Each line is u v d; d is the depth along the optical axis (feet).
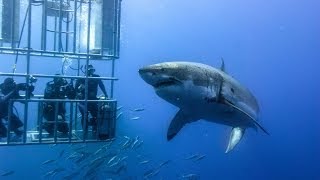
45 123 25.02
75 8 23.66
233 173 74.79
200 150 72.49
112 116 25.93
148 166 51.34
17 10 25.64
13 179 51.21
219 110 14.47
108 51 27.20
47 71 74.95
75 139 25.04
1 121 24.67
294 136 99.96
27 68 23.02
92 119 26.03
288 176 83.61
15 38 25.88
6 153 55.57
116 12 25.05
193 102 13.79
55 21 27.02
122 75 79.46
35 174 53.11
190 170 64.54
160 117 67.92
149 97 71.31
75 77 23.97
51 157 54.80
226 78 15.16
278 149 92.94
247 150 79.30
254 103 17.69
